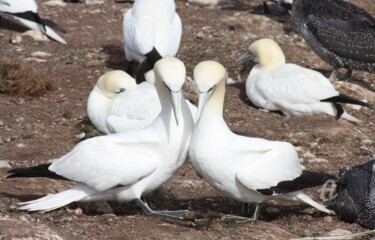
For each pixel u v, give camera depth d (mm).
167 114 10602
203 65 10305
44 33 20031
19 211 10555
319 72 17938
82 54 19438
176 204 11867
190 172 13453
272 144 10586
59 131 15047
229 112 16516
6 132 14766
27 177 11320
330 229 10930
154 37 17031
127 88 14719
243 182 10289
